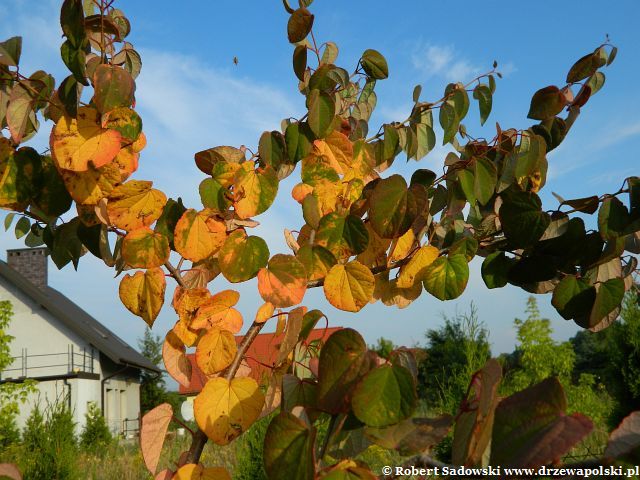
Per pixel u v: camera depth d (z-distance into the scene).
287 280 1.21
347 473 0.89
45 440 7.99
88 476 8.34
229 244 1.24
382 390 0.89
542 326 8.13
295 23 1.42
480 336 5.16
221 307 1.19
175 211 1.27
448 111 1.71
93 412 15.56
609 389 6.09
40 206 1.26
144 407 28.27
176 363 1.18
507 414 0.78
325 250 1.28
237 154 1.43
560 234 1.51
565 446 0.70
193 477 1.06
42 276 21.53
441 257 1.46
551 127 1.69
